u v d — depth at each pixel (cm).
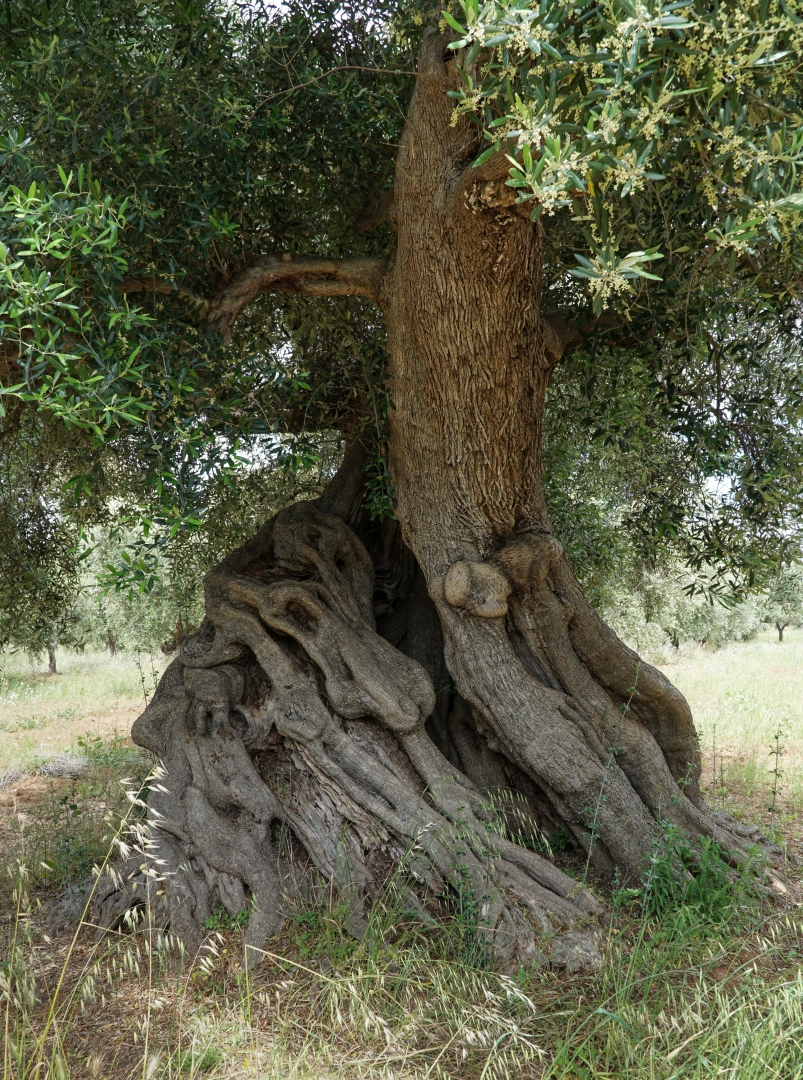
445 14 222
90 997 359
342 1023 330
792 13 220
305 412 627
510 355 478
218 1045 320
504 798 541
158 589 1193
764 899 469
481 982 351
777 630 3359
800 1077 281
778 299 498
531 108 234
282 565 626
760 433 590
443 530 525
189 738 516
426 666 635
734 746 959
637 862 472
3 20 417
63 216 315
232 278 517
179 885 432
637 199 445
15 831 620
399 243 475
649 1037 308
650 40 215
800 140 230
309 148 531
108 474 671
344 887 430
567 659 534
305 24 521
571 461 825
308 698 516
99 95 409
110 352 345
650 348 572
